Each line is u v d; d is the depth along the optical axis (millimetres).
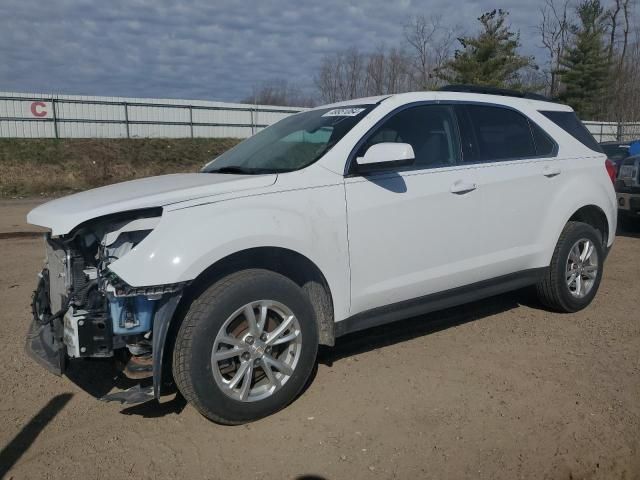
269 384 3508
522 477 2938
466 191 4359
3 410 3646
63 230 3223
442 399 3723
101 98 31500
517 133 4949
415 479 2916
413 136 4262
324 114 4480
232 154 4668
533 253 4918
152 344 3266
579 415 3514
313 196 3650
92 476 2967
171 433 3379
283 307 3490
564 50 47625
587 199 5258
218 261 3377
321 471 2986
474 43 35219
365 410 3596
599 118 47969
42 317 3773
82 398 3805
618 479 2957
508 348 4559
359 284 3875
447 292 4395
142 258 3094
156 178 4152
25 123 29828
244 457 3127
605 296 5977
